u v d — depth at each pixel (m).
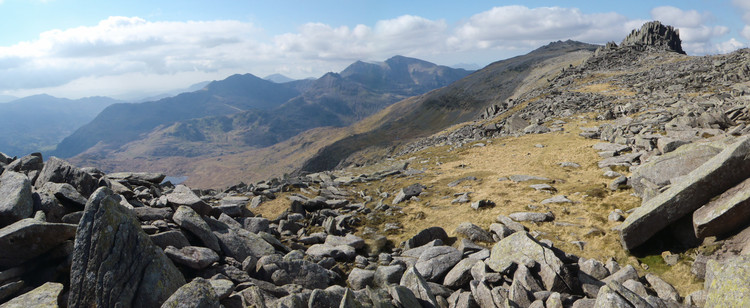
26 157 22.83
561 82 142.12
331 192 38.31
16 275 12.16
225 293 12.77
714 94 57.84
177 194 21.91
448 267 17.61
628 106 63.53
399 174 47.53
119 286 10.93
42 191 16.28
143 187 27.95
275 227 25.58
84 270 11.10
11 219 14.27
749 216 15.49
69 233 13.34
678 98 62.16
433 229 23.05
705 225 16.09
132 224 12.00
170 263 12.25
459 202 30.62
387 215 29.59
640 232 18.34
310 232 25.53
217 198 33.78
